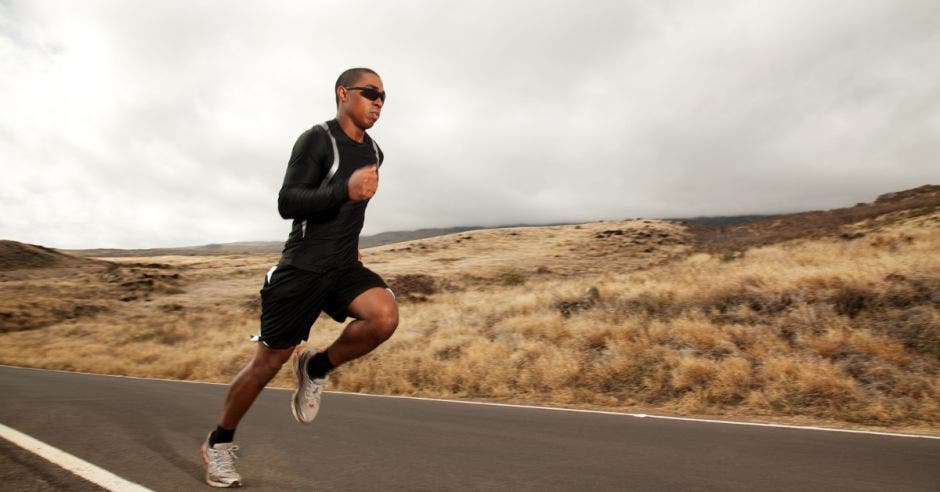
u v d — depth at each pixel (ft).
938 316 28.91
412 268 192.34
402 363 37.83
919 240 66.64
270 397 27.20
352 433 17.25
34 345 85.92
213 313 119.24
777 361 27.40
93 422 17.78
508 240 267.39
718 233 227.81
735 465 13.01
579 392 28.86
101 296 154.81
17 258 274.36
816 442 15.90
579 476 12.01
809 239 96.99
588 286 51.03
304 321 9.35
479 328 44.34
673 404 26.08
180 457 13.12
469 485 11.27
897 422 21.31
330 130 9.00
